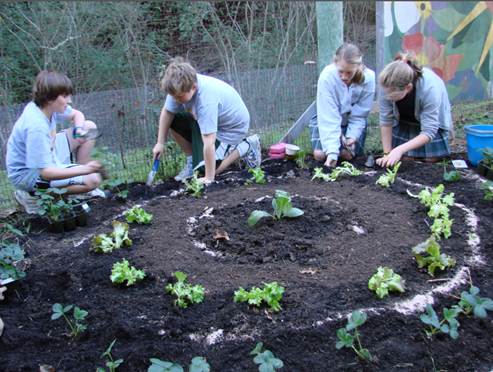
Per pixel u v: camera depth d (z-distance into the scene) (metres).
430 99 4.32
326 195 3.94
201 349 2.28
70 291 2.81
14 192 4.38
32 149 3.66
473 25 6.50
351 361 2.18
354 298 2.54
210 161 4.34
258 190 4.12
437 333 2.31
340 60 4.28
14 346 2.41
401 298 2.55
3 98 4.99
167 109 4.52
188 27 6.07
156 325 2.43
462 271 2.79
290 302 2.54
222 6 6.41
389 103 4.51
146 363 2.21
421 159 4.82
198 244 3.20
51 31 5.87
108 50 5.98
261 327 2.37
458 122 6.05
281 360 2.19
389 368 2.14
